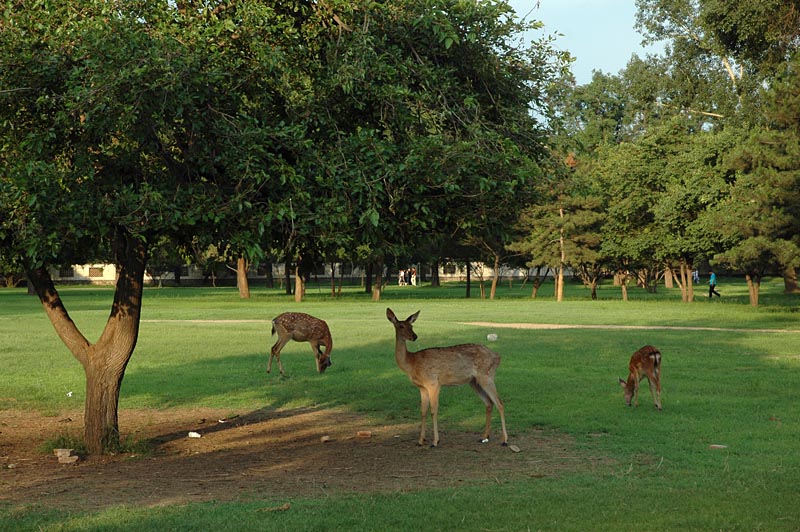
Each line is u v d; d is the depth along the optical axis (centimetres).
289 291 6450
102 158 959
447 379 1077
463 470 922
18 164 874
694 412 1283
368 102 1008
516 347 2272
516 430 1175
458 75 1054
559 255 5181
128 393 1603
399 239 1010
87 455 1073
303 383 1708
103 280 9412
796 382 1595
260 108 1005
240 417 1372
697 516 679
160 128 932
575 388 1548
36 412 1426
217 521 679
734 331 2777
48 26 913
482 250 5572
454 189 898
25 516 721
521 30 1034
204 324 3259
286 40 970
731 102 4462
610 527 648
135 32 874
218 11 997
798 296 5525
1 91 860
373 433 1190
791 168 3369
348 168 930
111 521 688
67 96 873
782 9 3441
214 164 962
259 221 905
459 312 3906
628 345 2311
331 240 909
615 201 5041
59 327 1102
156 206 885
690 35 4888
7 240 980
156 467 984
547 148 1196
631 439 1084
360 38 952
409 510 713
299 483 865
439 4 970
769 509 703
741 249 3412
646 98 5141
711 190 4188
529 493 782
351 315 3744
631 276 6962
